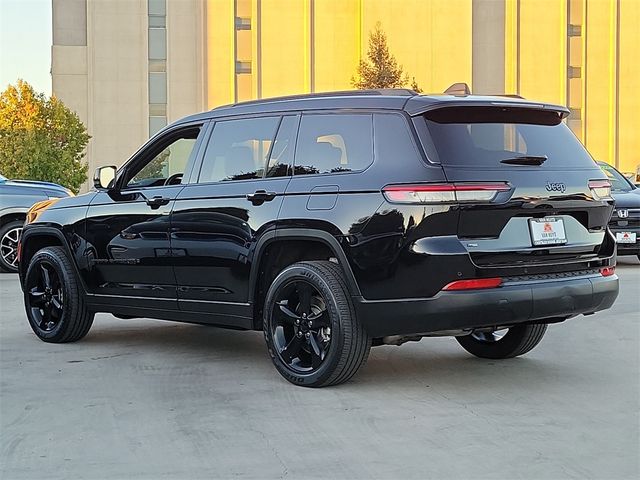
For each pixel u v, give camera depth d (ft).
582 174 18.72
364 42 139.95
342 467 13.76
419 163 17.30
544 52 143.54
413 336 17.93
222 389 19.02
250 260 19.81
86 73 139.64
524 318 17.58
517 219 17.62
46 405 17.74
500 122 18.31
